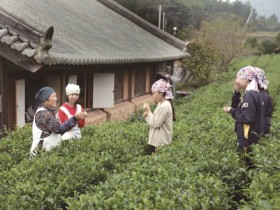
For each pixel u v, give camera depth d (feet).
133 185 12.35
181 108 44.04
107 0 76.38
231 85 67.31
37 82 34.94
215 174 13.57
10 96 31.55
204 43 100.07
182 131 23.45
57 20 43.80
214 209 10.66
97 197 11.51
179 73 97.91
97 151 18.25
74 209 10.99
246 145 15.80
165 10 151.02
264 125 16.17
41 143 17.71
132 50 50.88
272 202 9.05
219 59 116.47
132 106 55.11
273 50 209.87
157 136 19.74
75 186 13.92
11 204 11.74
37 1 48.83
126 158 18.08
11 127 31.50
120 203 10.84
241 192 13.15
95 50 39.70
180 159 15.44
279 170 12.05
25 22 27.02
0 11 27.53
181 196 10.65
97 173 15.20
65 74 36.65
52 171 15.03
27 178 14.21
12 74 32.30
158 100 19.66
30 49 26.61
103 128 25.41
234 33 118.83
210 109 39.11
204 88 77.87
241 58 144.05
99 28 54.13
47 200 12.46
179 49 76.59
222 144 18.13
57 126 17.52
